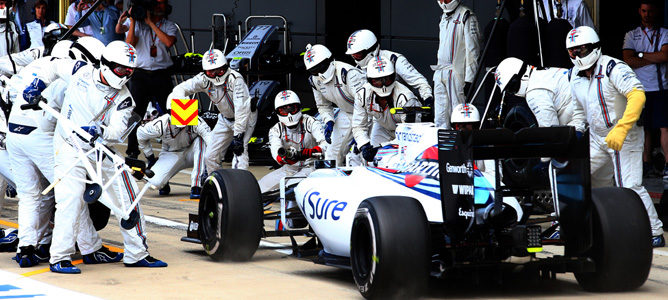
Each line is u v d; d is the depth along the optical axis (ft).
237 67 113.29
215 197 58.34
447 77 87.66
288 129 77.77
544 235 53.26
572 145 46.50
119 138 55.16
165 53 112.57
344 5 122.72
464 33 86.07
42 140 57.11
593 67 61.52
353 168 55.93
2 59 73.20
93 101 54.03
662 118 88.79
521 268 46.44
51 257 55.72
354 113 72.54
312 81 80.48
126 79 53.93
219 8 136.77
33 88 57.47
